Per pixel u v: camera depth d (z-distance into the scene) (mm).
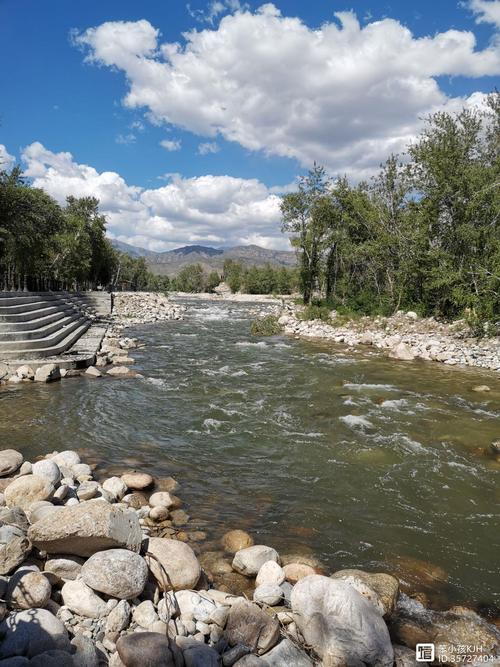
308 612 4266
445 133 31359
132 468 8438
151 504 6914
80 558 4738
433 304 32812
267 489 7828
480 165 30984
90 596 4227
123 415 11703
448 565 5824
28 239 32469
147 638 3713
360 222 40312
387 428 11125
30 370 15422
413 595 5152
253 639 4059
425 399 13984
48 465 6824
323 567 5594
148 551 5000
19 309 19812
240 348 24344
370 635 3941
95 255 64125
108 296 50938
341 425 11312
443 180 30016
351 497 7617
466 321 26219
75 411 11867
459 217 30328
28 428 10422
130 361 19047
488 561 5941
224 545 5973
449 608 4988
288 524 6688
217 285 142000
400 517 7008
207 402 13148
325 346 25438
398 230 33969
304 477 8344
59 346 18641
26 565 4551
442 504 7445
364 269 43562
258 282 118188
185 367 18562
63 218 36188
